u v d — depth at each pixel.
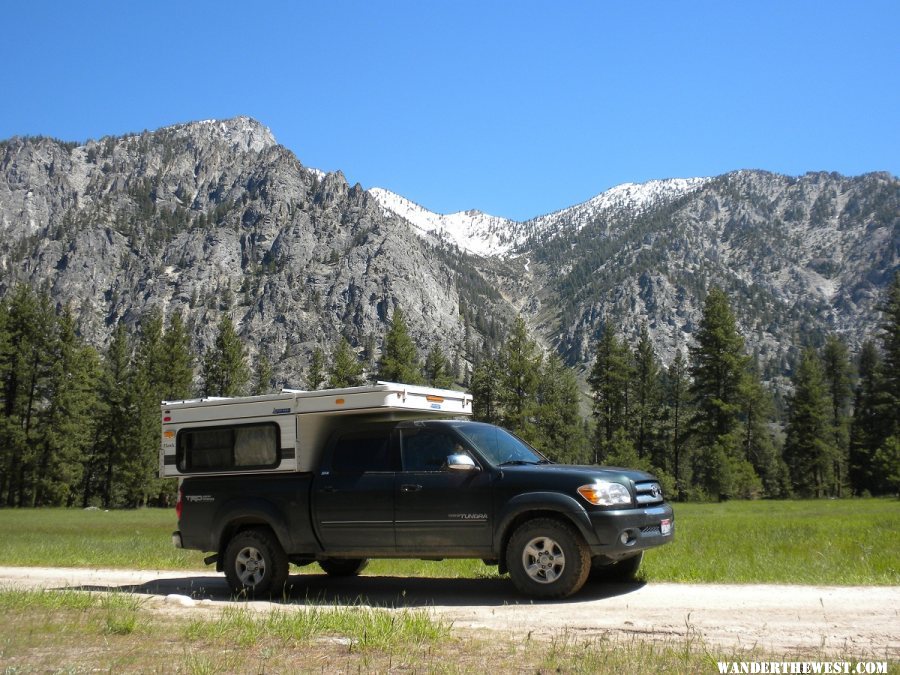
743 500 66.38
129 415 74.56
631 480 9.43
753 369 81.31
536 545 9.30
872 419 76.12
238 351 83.19
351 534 10.26
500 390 70.44
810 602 8.70
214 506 11.19
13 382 70.50
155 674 6.12
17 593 10.17
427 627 7.47
